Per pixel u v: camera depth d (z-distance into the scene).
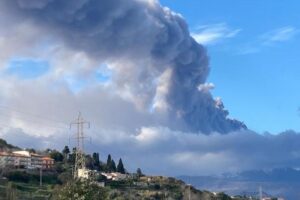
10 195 110.88
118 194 158.62
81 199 59.53
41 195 134.12
